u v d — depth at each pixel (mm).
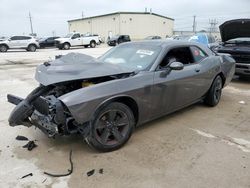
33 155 3381
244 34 8227
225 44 8531
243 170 3092
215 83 5328
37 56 18438
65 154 3410
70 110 3012
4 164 3164
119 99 3459
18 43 24406
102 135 3385
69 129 3184
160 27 58344
